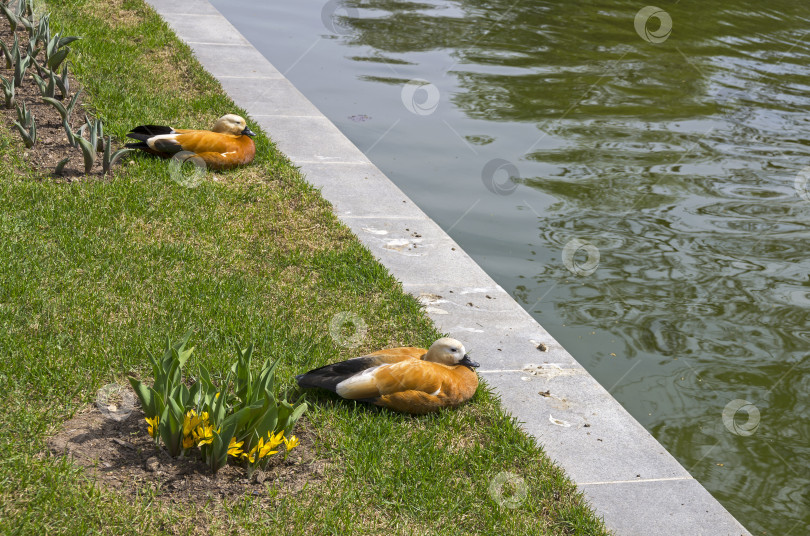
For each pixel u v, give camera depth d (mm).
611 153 9789
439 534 3820
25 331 4820
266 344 5094
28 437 4039
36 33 8750
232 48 11414
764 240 8031
